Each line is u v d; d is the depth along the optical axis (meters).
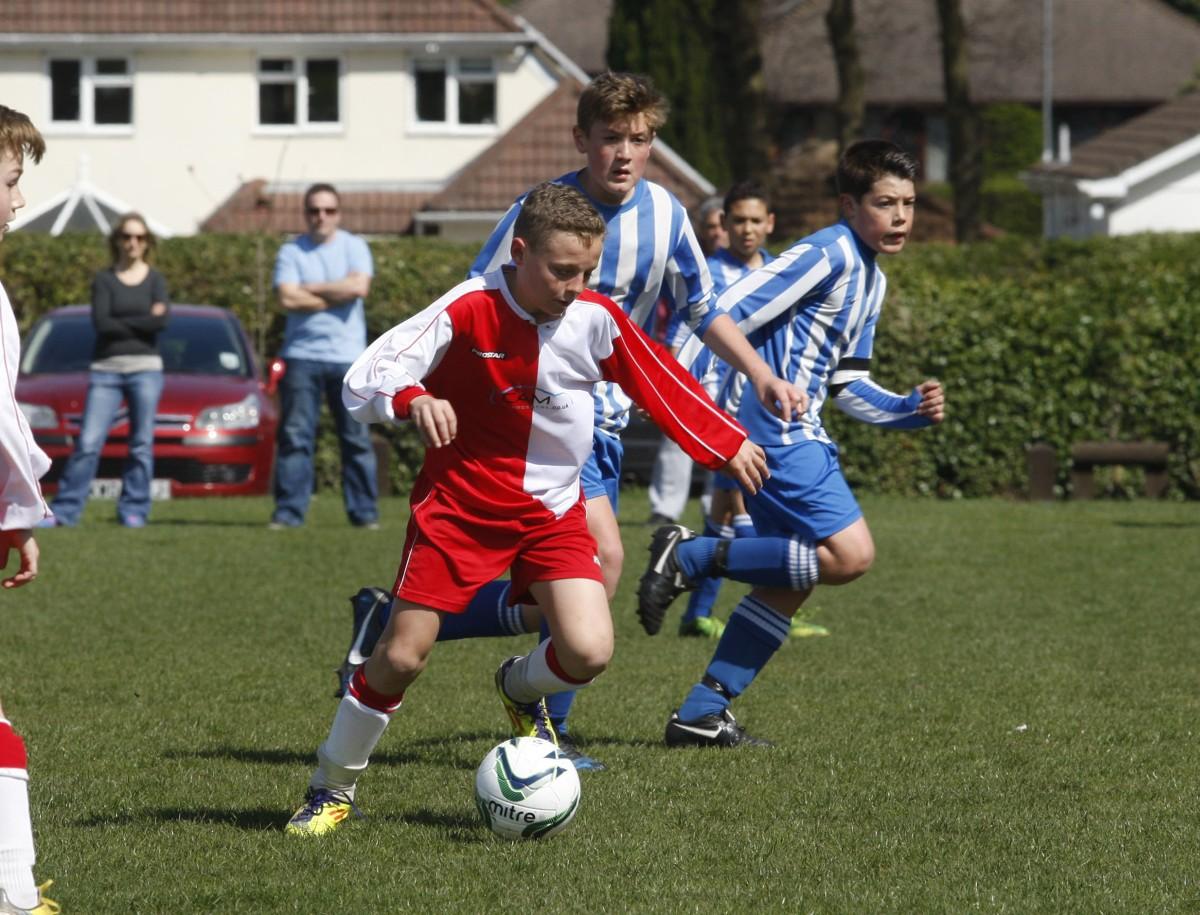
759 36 94.31
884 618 29.00
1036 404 54.31
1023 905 12.80
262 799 16.09
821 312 18.81
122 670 23.14
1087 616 29.23
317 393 41.62
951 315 54.34
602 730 19.69
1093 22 176.00
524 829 14.55
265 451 50.28
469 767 17.59
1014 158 169.38
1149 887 13.30
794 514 18.55
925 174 171.38
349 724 14.79
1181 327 54.31
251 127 110.62
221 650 24.88
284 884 13.13
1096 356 54.31
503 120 111.00
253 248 57.62
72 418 47.59
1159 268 56.31
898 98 167.00
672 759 18.05
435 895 12.89
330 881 13.25
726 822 15.34
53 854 13.96
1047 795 16.45
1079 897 13.02
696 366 22.47
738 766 17.70
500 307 14.43
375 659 14.66
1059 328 54.19
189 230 110.81
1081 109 174.38
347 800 15.16
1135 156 97.88
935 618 28.97
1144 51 174.50
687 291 18.23
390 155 110.81
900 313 54.25
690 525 44.41
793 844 14.52
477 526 14.55
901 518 46.41
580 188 17.91
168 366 51.50
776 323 18.84
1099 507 50.56
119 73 110.69
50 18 108.81
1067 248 75.44
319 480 56.03
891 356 54.31
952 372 54.19
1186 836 14.88
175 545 37.56
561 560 14.84
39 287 57.62
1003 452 54.34
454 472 14.59
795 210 127.75
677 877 13.47
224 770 17.25
